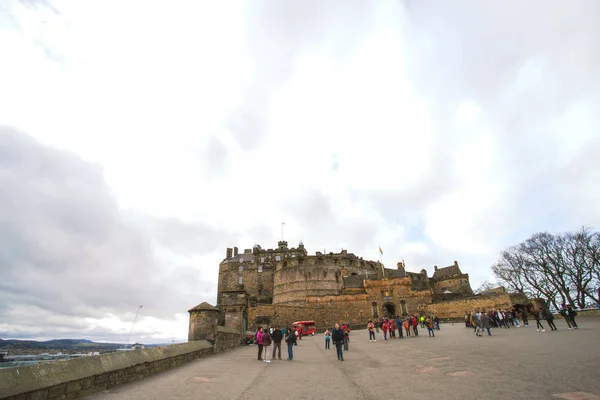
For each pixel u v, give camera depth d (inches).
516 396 291.0
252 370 549.3
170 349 588.1
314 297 2335.1
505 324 1213.1
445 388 346.3
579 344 569.9
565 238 2177.7
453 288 3068.4
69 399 329.4
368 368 535.8
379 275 2625.5
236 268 3590.1
